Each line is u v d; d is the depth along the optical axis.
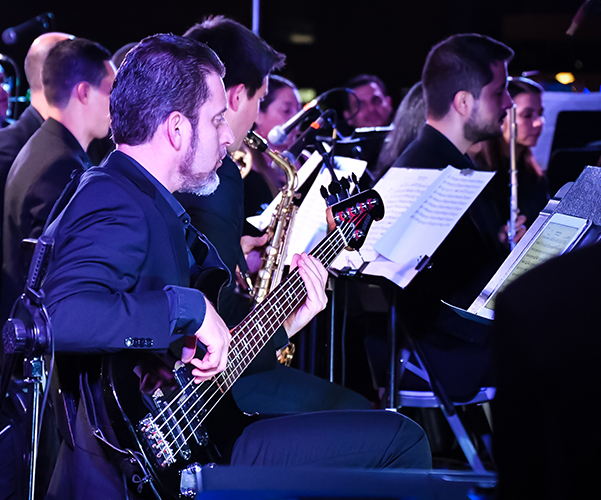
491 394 4.00
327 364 4.46
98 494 2.07
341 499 1.20
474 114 4.27
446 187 3.50
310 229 3.75
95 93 4.05
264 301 2.64
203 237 2.57
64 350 1.98
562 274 1.06
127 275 2.11
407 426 2.50
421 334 4.00
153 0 8.30
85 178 2.21
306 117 4.52
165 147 2.31
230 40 3.26
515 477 1.07
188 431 2.17
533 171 5.95
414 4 9.09
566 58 9.25
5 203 3.71
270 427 2.40
